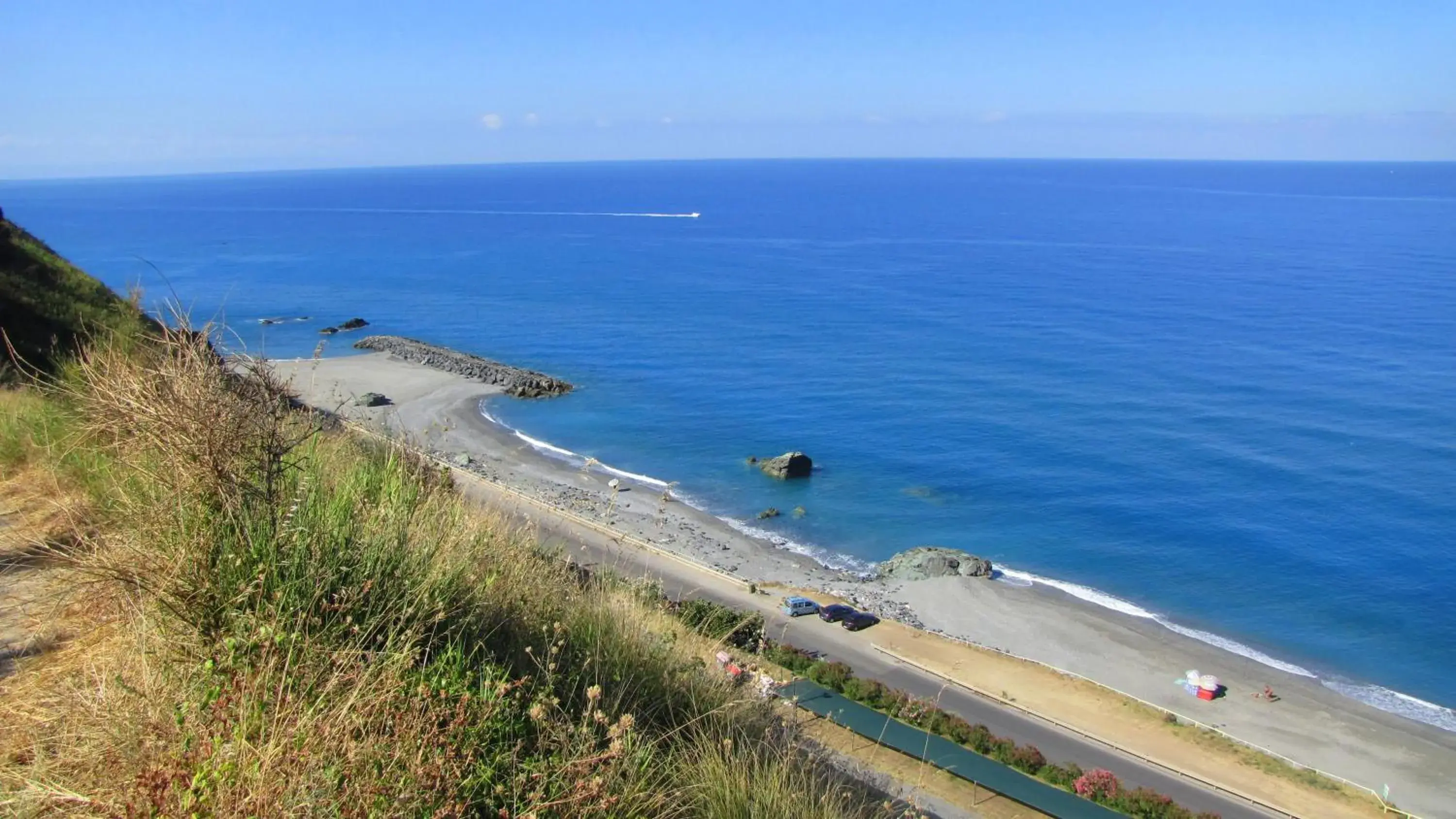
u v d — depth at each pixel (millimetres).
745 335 82688
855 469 47906
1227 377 66000
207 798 3119
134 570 4441
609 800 3883
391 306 97312
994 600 33656
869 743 12445
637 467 47938
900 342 79625
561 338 81438
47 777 3512
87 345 8523
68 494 6719
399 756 3527
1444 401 59188
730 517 41406
